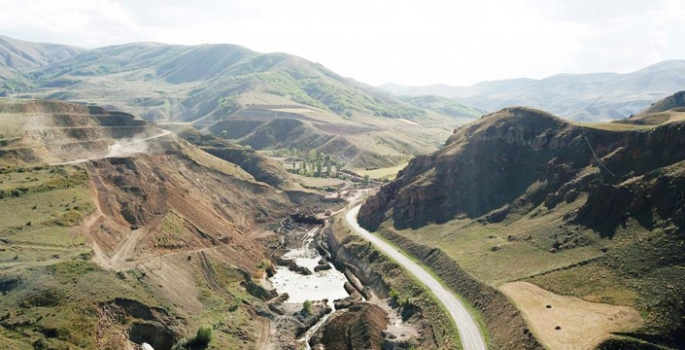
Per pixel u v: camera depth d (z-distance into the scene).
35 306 84.00
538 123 156.75
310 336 106.06
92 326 85.06
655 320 77.81
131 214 127.00
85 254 101.00
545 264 105.75
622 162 120.69
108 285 95.81
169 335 94.62
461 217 148.75
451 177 162.12
